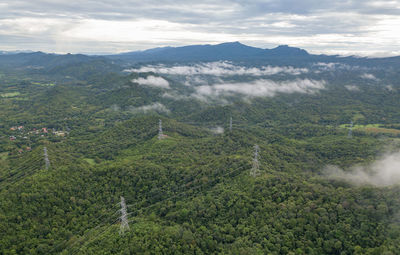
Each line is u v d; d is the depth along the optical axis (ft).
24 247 318.65
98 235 337.31
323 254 274.77
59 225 361.30
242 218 342.23
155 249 291.79
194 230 334.24
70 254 309.01
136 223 351.46
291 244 288.30
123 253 288.71
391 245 252.01
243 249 285.43
